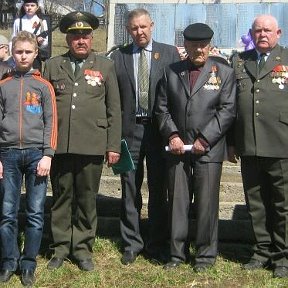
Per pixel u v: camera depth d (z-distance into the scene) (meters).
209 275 4.63
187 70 4.75
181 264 4.80
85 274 4.69
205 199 4.71
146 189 5.95
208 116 4.67
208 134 4.62
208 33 4.61
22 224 5.54
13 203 4.53
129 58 4.99
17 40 4.48
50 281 4.58
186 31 4.63
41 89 4.51
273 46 4.72
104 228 5.49
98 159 4.79
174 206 4.77
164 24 9.63
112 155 4.77
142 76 4.95
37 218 4.53
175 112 4.74
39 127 4.50
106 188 6.00
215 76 4.70
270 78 4.67
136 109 4.97
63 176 4.80
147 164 5.03
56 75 4.76
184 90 4.71
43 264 4.86
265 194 4.81
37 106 4.50
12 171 4.48
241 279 4.61
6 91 4.48
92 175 4.79
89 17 4.73
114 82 4.82
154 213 5.04
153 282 4.57
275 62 4.68
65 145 4.68
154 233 5.05
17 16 6.81
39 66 6.30
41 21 6.65
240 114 4.73
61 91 4.73
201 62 4.68
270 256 4.79
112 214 5.66
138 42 4.93
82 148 4.68
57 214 4.88
